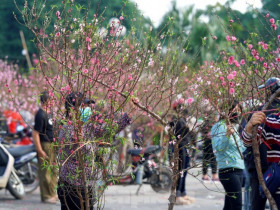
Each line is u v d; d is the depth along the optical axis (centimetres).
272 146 496
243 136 489
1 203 1029
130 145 863
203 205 1015
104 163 496
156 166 586
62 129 504
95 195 514
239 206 665
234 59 525
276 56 518
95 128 493
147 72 547
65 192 524
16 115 1392
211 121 553
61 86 489
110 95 493
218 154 652
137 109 549
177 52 544
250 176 588
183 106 546
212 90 541
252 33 514
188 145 540
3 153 1069
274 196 494
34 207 975
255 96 523
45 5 481
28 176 1162
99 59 489
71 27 486
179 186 1000
